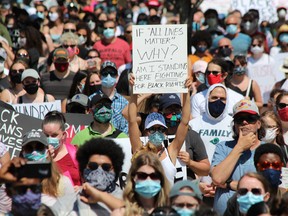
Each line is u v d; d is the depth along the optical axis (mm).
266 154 21453
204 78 32625
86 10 54312
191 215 18047
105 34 40375
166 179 19609
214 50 40812
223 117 26406
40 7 49625
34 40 39656
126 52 40531
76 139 25578
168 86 24391
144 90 24328
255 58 38031
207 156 24594
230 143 23141
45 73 34750
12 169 18469
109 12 56219
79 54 39094
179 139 23594
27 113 29391
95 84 31766
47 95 30891
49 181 20391
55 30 45594
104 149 20391
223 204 22328
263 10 47562
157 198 19578
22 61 31984
